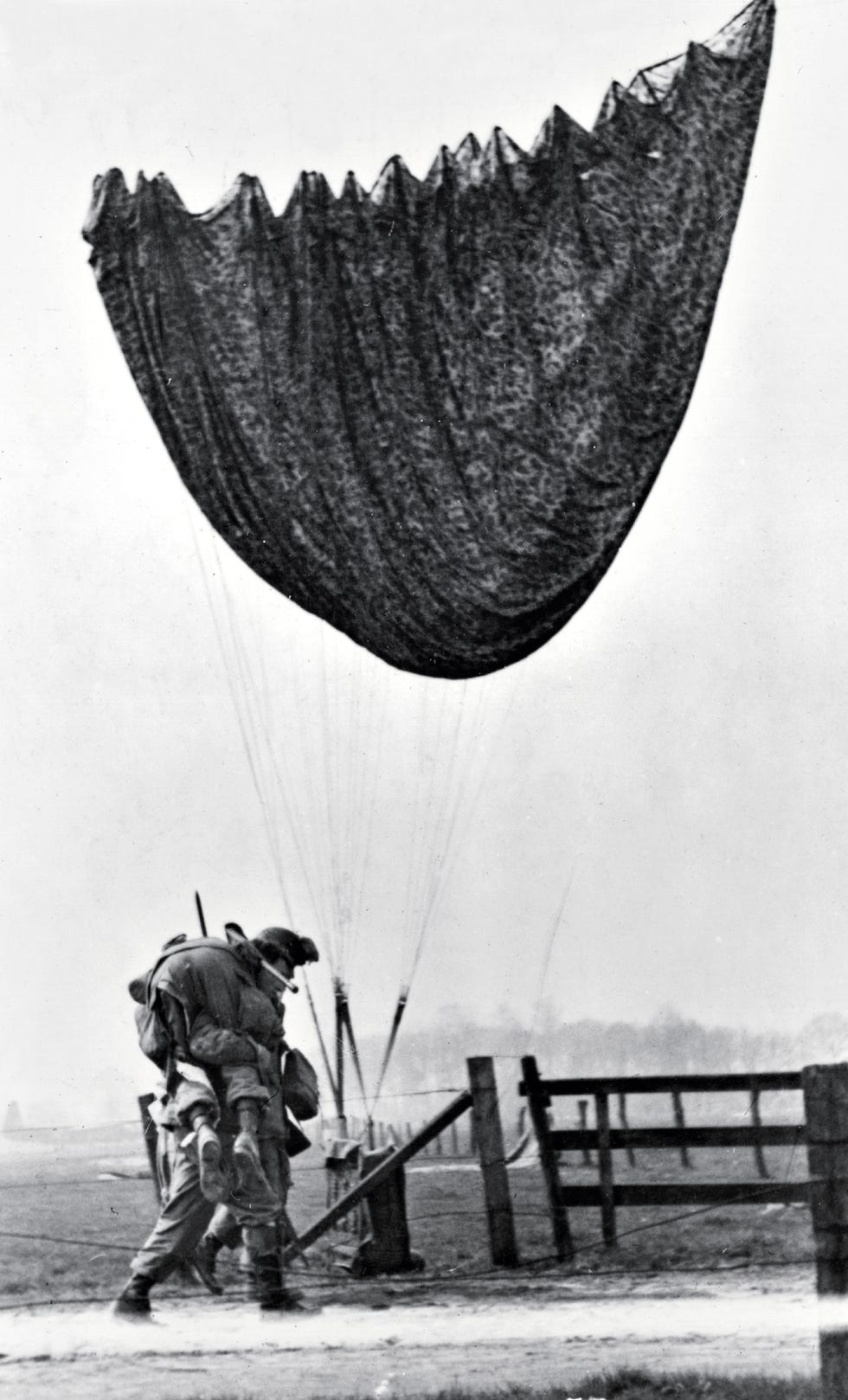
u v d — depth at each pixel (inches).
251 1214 369.7
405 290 546.9
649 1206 446.6
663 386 547.2
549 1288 385.4
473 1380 323.0
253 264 547.8
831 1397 305.7
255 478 547.5
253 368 546.9
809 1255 402.9
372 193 549.3
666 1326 350.3
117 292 550.3
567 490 545.0
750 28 553.9
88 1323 365.1
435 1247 425.7
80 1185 559.5
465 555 545.6
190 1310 378.0
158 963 379.9
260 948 391.9
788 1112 694.5
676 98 550.0
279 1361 336.8
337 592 550.9
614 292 545.0
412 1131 634.2
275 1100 380.2
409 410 546.0
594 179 547.2
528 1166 539.2
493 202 546.9
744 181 550.6
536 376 545.6
